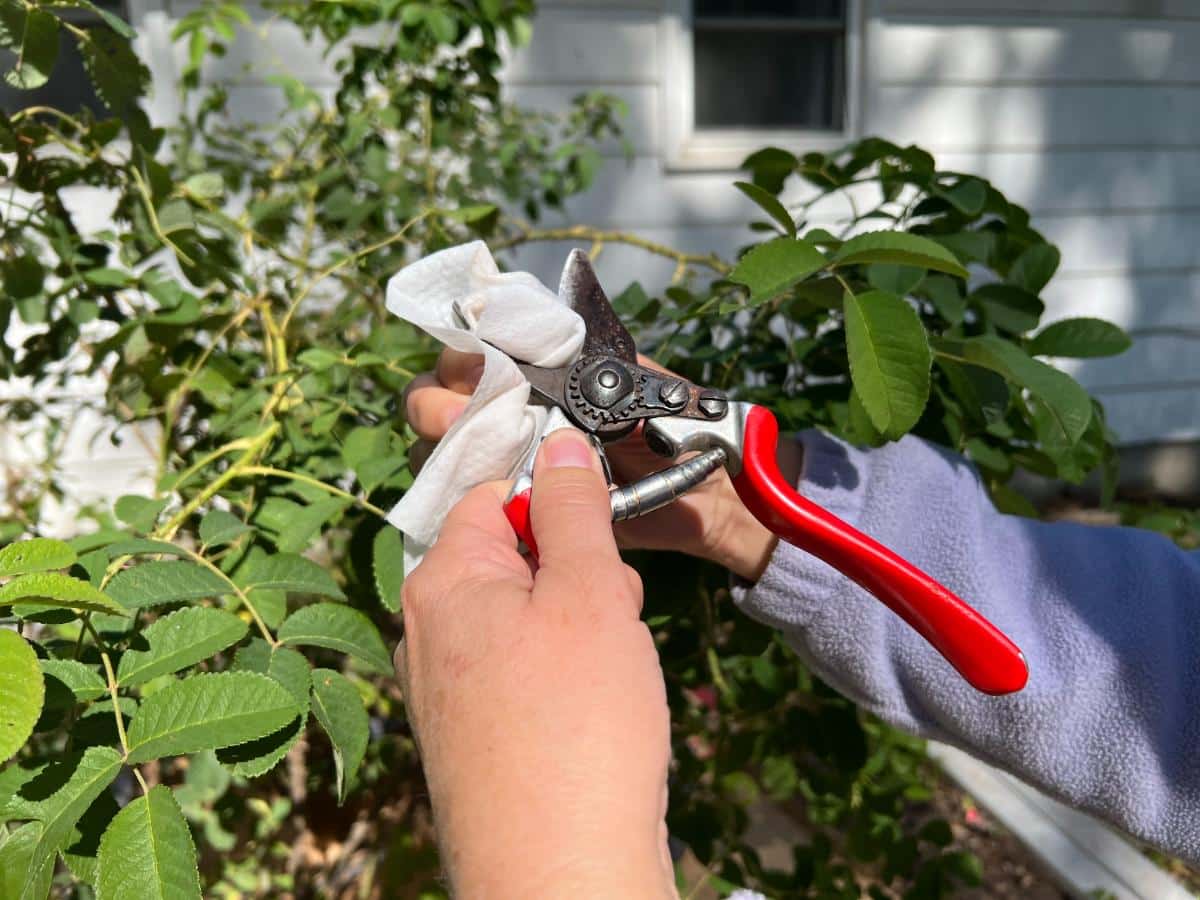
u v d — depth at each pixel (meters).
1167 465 4.30
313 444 1.17
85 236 1.23
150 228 1.27
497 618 0.57
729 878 1.51
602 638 0.55
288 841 1.95
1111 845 1.89
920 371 0.75
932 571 0.90
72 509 2.63
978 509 0.93
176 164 1.89
